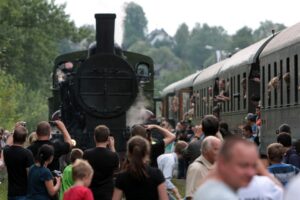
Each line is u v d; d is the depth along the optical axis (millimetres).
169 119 44562
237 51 35500
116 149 22547
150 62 28375
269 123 25734
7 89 45375
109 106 22641
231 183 7402
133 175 11070
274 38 26969
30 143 17234
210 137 11695
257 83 28484
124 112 22688
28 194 14094
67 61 27906
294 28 24281
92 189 13516
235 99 30547
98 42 23688
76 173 11367
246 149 7379
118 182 11188
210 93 35375
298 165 15273
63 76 25625
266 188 8898
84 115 22844
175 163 15961
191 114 40156
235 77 30672
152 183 11125
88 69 22688
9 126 43562
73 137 22609
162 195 11164
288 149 15289
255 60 28016
